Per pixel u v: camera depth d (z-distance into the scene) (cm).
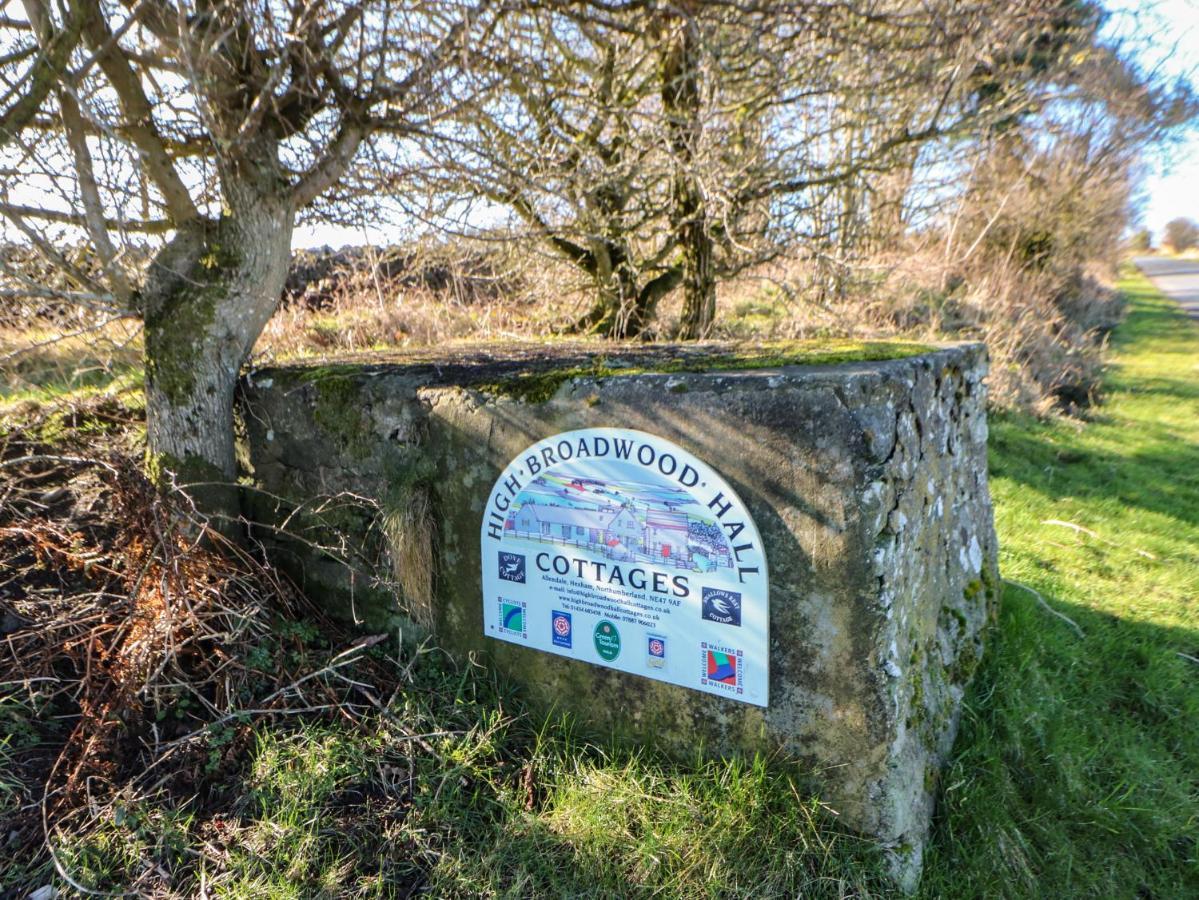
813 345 304
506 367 276
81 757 230
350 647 283
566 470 238
